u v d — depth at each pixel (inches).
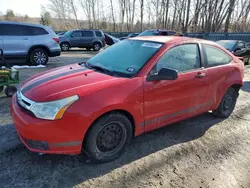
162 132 144.9
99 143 106.2
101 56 142.6
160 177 103.3
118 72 118.3
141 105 112.9
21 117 98.2
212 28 1171.3
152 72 116.7
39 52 376.8
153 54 121.3
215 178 104.7
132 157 116.7
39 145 97.0
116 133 110.6
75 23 1777.8
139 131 118.7
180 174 106.2
